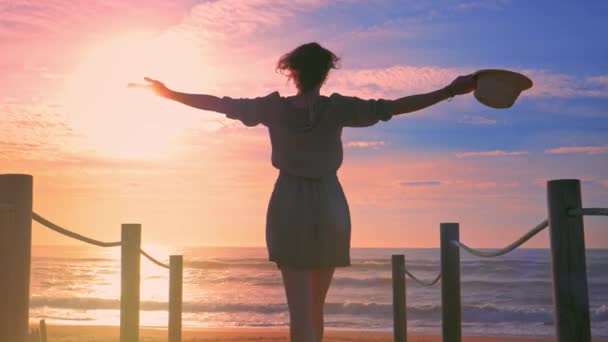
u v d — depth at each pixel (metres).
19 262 2.75
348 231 2.78
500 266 45.72
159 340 17.36
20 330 2.73
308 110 2.66
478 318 26.14
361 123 2.66
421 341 17.83
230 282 44.28
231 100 2.67
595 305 31.45
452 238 5.79
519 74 2.38
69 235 3.89
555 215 2.99
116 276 52.22
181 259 6.77
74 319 26.67
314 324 2.88
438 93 2.55
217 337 18.22
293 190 2.69
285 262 2.67
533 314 26.25
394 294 8.12
